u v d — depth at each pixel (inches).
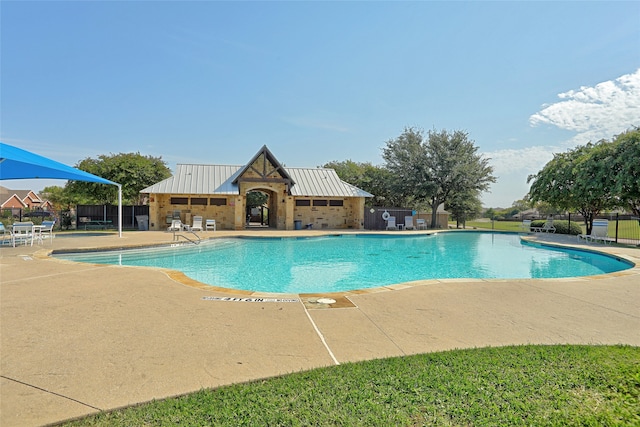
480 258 583.2
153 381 122.4
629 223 1279.5
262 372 130.5
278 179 999.0
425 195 1182.3
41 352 145.6
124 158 1216.2
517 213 2511.1
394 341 164.4
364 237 887.1
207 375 127.5
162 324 183.3
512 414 101.9
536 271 470.3
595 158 758.5
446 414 102.0
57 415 101.1
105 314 199.2
